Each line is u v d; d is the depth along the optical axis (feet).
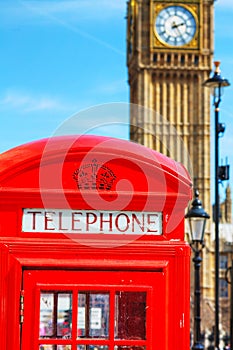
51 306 16.92
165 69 337.11
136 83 343.67
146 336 17.03
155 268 17.24
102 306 17.01
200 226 62.18
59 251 17.07
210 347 117.50
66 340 16.69
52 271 17.01
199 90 337.31
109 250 17.21
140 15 339.77
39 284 16.90
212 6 339.36
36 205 17.13
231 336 43.57
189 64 337.31
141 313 17.12
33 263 16.94
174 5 338.95
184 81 337.93
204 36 338.95
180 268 17.35
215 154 79.56
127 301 17.13
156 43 337.72
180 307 17.25
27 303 16.88
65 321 16.92
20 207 17.11
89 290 16.98
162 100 336.70
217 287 77.15
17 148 17.62
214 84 82.28
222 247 353.31
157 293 17.22
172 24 337.72
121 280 17.17
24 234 17.07
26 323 16.84
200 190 334.24
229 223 374.22
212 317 312.91
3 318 16.79
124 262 17.22
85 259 17.16
